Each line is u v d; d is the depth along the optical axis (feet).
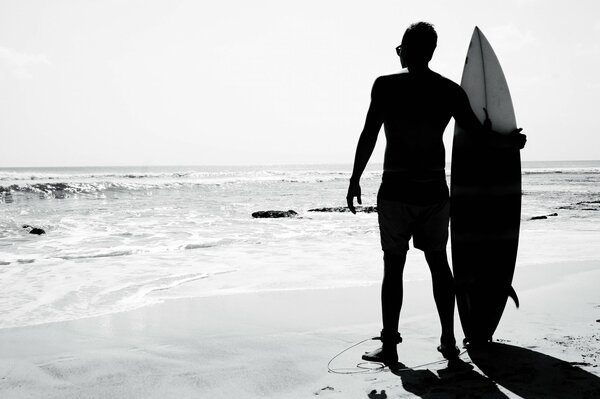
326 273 18.47
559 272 17.39
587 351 8.32
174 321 11.79
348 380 7.50
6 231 35.86
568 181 154.51
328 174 296.51
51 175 224.74
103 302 14.16
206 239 30.66
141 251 25.16
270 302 13.80
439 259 8.45
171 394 7.18
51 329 11.20
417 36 8.21
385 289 8.48
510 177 9.15
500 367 7.70
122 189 111.34
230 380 7.70
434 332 10.21
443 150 8.38
